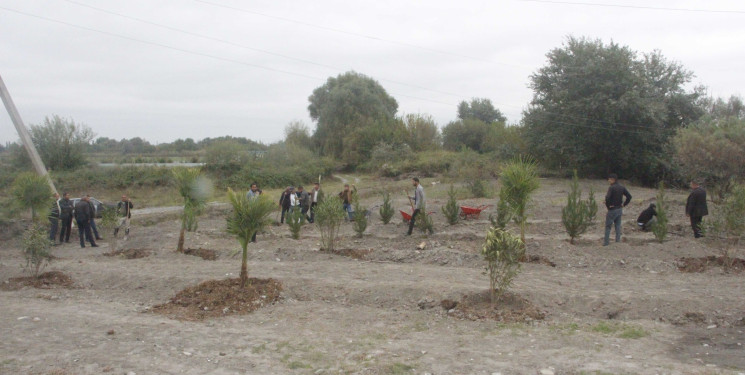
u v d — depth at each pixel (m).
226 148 47.03
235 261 12.62
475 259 11.60
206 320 7.96
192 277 10.30
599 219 18.20
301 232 18.00
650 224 14.98
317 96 76.56
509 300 8.18
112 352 6.44
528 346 6.53
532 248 12.44
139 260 13.15
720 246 11.70
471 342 6.72
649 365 5.80
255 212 9.13
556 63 41.56
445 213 18.09
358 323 7.65
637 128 38.84
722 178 22.11
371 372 5.77
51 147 41.41
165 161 50.56
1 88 21.23
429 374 5.68
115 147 75.94
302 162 51.06
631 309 7.90
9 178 35.44
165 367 5.96
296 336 7.10
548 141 41.12
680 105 40.09
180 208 31.16
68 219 18.30
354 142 59.31
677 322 7.43
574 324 7.40
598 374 5.54
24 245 10.96
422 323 7.59
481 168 37.62
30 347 6.62
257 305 8.61
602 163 42.12
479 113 85.50
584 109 39.03
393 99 72.50
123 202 18.52
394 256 12.62
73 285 10.56
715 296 8.21
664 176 40.19
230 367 5.98
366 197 35.03
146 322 7.78
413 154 53.38
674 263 11.13
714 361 5.96
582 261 11.30
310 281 9.63
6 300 9.37
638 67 39.38
